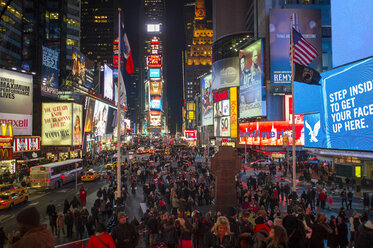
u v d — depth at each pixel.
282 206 23.69
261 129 69.06
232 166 21.02
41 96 77.75
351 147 32.94
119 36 21.48
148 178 41.00
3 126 43.94
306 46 22.61
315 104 43.75
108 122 107.69
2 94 50.41
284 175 41.81
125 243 6.61
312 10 66.12
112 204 23.41
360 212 21.41
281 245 4.82
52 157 63.38
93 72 120.62
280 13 66.81
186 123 167.25
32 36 83.50
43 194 31.61
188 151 89.00
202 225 11.05
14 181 41.81
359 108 31.61
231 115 89.75
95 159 65.31
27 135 54.78
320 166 43.22
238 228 9.91
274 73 67.25
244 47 78.00
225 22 108.69
